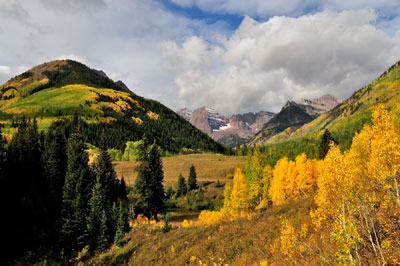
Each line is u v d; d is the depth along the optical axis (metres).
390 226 9.84
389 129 10.30
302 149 84.62
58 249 33.75
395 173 9.47
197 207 74.69
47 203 42.00
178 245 27.44
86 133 167.88
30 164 45.28
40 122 182.38
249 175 53.56
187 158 154.25
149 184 49.91
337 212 10.09
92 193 42.06
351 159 10.31
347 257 9.13
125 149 154.12
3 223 30.72
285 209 25.64
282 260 14.38
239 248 20.45
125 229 37.97
